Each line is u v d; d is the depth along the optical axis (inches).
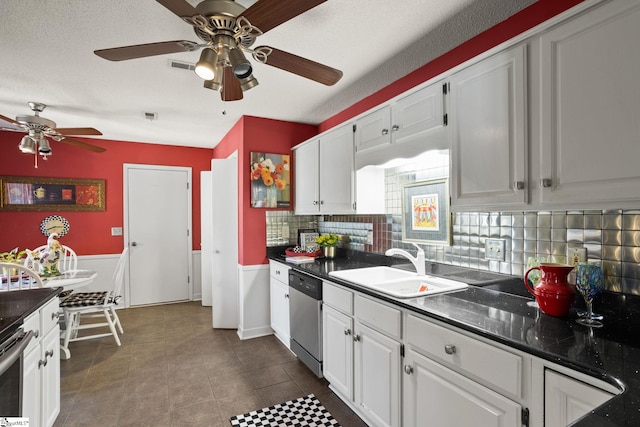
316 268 101.7
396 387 63.6
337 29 70.7
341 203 104.3
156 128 149.0
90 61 83.7
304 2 44.9
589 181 43.8
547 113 48.6
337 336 83.4
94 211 167.8
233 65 51.9
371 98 108.0
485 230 71.3
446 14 65.7
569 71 45.9
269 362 107.7
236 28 50.9
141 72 90.9
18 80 95.1
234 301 140.6
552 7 59.8
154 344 124.0
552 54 48.0
